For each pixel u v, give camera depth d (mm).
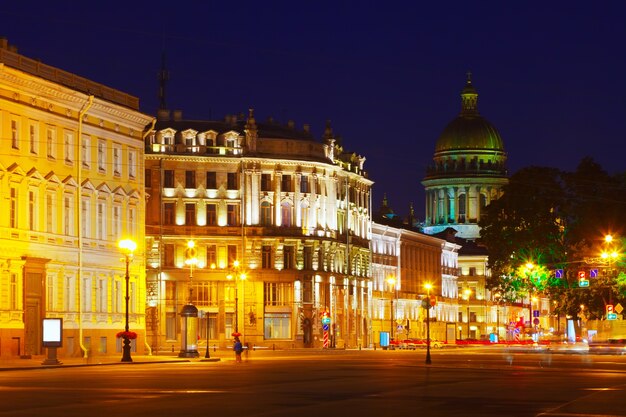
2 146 99500
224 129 177500
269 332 174625
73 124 111562
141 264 124625
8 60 100812
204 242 172250
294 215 178250
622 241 141375
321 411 42062
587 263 138375
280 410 42344
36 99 105188
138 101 125625
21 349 100250
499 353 138625
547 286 153875
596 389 55688
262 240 174625
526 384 60312
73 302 110438
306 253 179250
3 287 98625
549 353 136750
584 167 150375
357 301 198125
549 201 155000
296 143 179750
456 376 69938
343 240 192125
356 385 59188
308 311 178000
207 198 173250
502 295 161500
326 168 184125
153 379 64500
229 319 172375
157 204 170625
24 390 53438
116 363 91562
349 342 193125
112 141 119625
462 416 40188
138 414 40094
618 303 144500
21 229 101750
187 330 111875
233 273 172500
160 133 171875
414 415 40562
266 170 177125
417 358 114438
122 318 119875
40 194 105188
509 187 158000
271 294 174875
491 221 158500
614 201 145875
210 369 81375
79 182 111688
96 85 116750
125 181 122250
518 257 155500
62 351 107125
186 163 172750
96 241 115500
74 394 50531
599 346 140250
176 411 41375
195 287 171375
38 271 103625
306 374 72750
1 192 99000
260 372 75875
